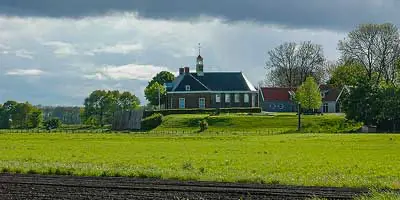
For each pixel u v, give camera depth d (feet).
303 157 216.13
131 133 444.14
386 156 221.46
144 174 145.59
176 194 113.91
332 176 147.43
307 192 116.26
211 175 144.56
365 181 132.67
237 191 117.39
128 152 245.45
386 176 149.89
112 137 378.94
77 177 144.05
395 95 450.71
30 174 151.23
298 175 150.10
